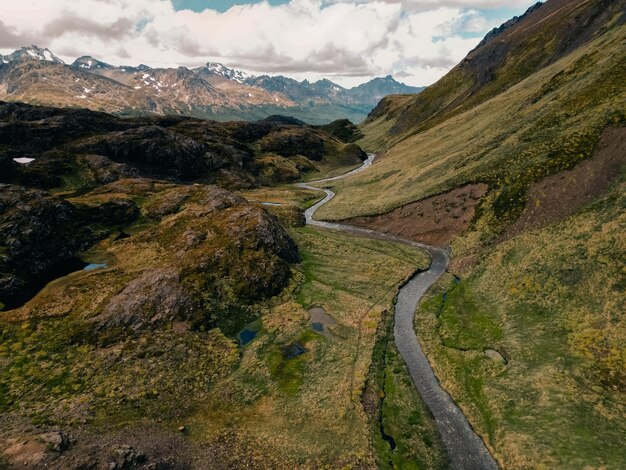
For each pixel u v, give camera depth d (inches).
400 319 2504.9
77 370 1920.5
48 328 2197.3
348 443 1582.2
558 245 2427.4
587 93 3622.0
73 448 1449.3
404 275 3053.6
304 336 2315.5
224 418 1711.4
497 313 2327.8
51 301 2433.6
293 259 3353.8
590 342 1820.9
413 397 1843.0
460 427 1665.8
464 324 2346.2
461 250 3193.9
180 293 2475.4
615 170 2593.5
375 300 2728.8
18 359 1969.7
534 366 1852.9
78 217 3528.5
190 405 1777.8
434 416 1732.3
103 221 3703.3
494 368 1932.8
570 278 2188.7
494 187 3415.4
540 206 2881.4
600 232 2257.6
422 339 2272.4
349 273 3196.4
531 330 2076.8
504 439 1542.8
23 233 2957.7
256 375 1987.0
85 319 2260.1
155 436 1579.7
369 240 3880.4
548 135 3501.5
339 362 2080.5
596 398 1587.1
